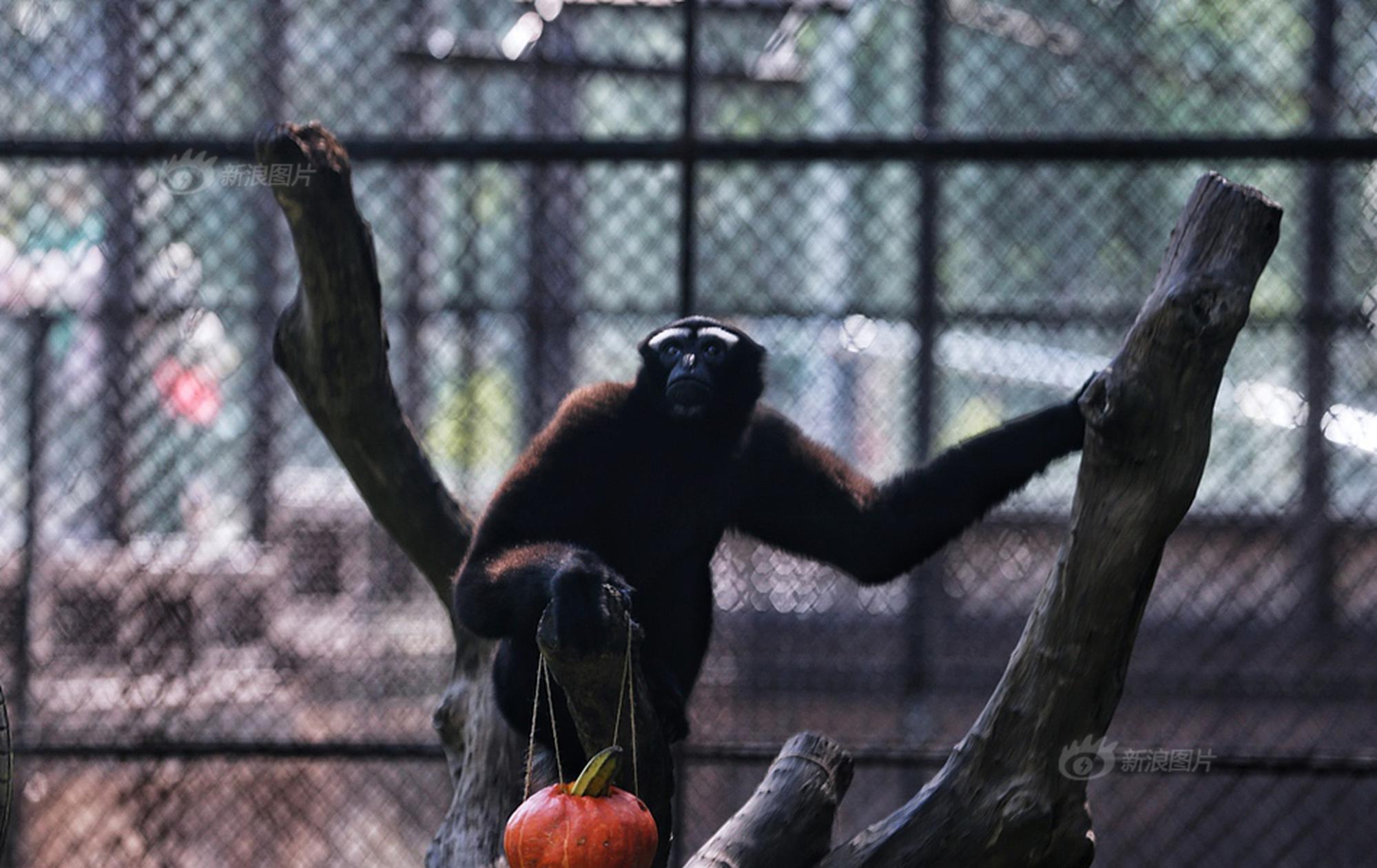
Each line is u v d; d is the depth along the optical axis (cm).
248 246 1299
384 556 1392
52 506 1223
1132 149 1145
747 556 1406
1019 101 1371
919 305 1359
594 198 1377
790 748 729
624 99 1427
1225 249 543
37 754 1117
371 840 1288
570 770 754
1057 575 604
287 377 782
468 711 878
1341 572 1347
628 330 1371
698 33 1255
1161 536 578
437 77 1366
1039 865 629
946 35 1367
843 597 1403
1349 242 1360
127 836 1216
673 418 856
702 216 1375
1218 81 1352
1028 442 819
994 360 1425
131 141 1162
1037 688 614
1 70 1205
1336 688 1320
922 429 1373
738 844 666
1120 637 601
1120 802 1368
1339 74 1300
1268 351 1381
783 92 1439
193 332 1235
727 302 1378
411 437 823
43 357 1220
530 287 1377
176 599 1224
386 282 1388
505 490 789
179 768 1247
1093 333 1416
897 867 622
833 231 1388
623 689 569
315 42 1305
